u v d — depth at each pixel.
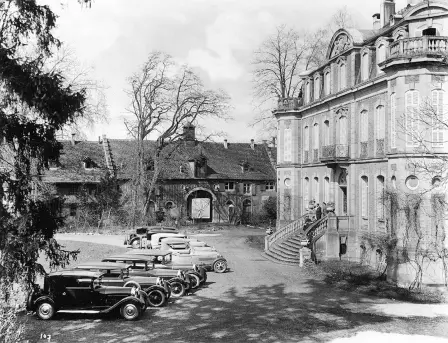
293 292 21.78
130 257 21.05
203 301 19.88
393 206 24.17
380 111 27.38
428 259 23.11
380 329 16.17
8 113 13.22
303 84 39.56
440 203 23.14
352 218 30.38
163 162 53.88
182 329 15.95
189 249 27.14
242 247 38.62
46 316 16.86
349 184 30.83
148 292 18.91
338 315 17.92
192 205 61.47
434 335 15.58
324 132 35.00
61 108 12.78
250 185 64.50
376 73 28.16
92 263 19.23
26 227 12.73
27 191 13.13
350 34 30.83
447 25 25.30
